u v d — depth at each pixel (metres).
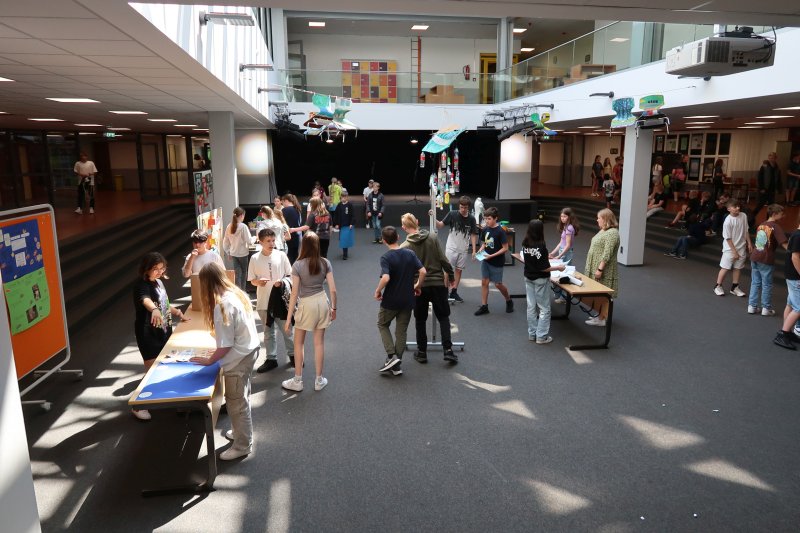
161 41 4.59
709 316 8.32
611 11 4.23
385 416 5.13
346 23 22.02
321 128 13.94
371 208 15.44
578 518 3.68
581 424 4.98
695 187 21.16
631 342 7.17
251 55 10.50
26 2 3.46
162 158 20.62
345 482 4.08
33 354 5.11
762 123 15.77
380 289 5.79
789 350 6.85
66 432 4.77
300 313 5.49
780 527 3.60
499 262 8.15
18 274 4.89
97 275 8.98
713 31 8.70
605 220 7.48
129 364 6.30
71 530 3.54
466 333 7.54
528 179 20.02
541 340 7.07
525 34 24.59
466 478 4.14
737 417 5.11
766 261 8.12
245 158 18.11
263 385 5.81
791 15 4.29
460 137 21.95
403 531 3.55
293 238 10.33
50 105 9.82
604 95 12.13
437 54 24.73
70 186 18.30
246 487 4.01
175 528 3.57
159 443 4.61
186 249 14.25
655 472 4.22
